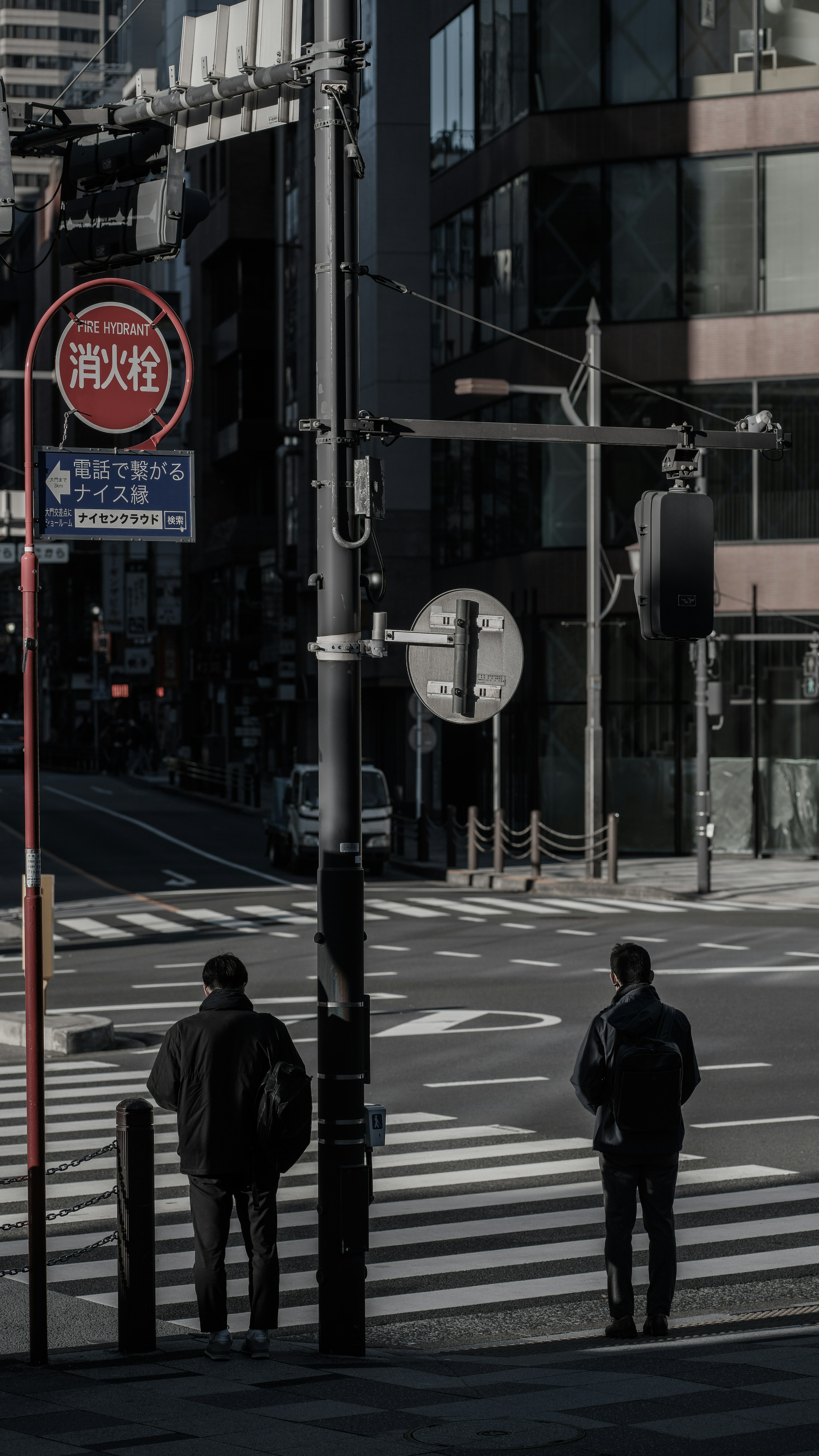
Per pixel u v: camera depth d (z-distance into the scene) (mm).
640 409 46625
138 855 47812
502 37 49000
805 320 45406
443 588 55188
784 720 46000
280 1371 8383
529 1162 13945
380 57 59719
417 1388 7797
